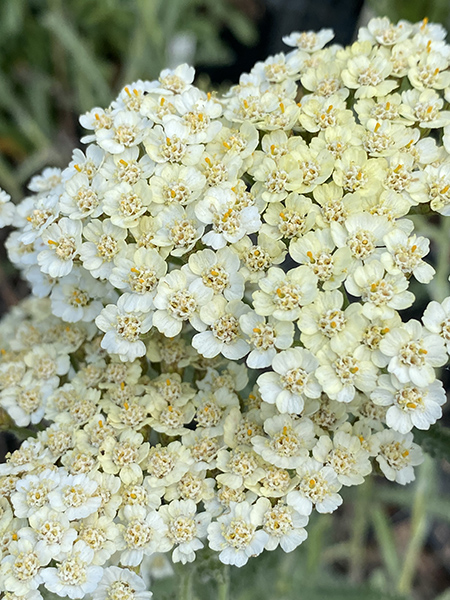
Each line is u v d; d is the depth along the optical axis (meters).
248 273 0.08
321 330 0.07
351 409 0.08
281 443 0.08
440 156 0.08
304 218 0.08
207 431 0.08
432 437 0.09
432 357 0.07
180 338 0.09
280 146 0.08
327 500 0.08
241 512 0.07
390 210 0.08
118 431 0.08
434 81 0.09
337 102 0.08
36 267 0.09
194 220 0.08
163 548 0.08
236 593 0.11
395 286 0.07
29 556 0.07
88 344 0.09
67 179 0.09
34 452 0.08
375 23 0.10
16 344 0.10
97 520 0.08
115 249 0.08
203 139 0.08
